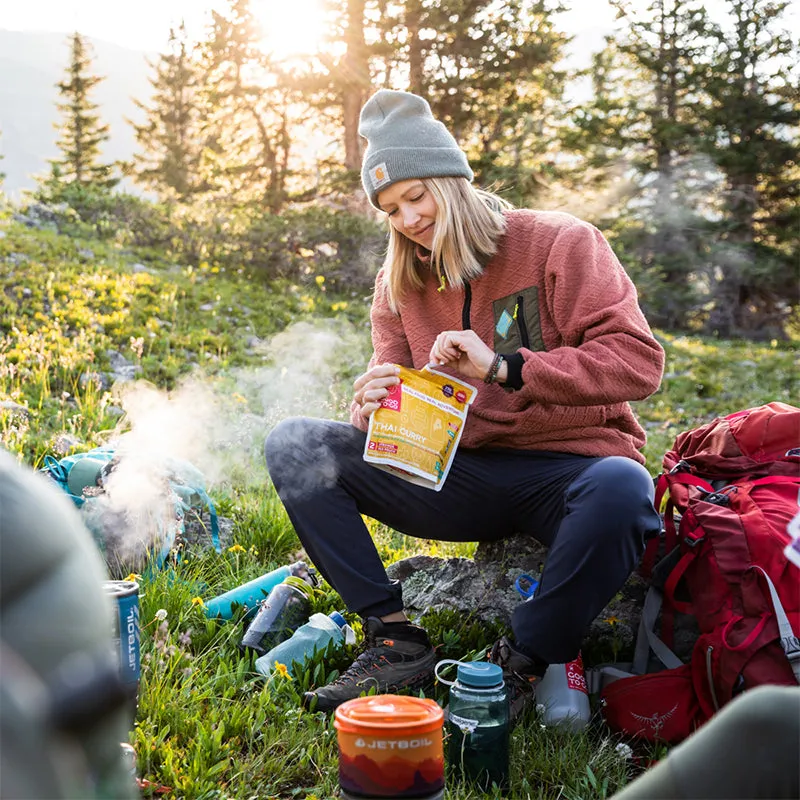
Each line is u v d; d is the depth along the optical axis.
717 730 1.12
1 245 11.79
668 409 10.31
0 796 0.61
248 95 27.45
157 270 13.45
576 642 2.38
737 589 2.35
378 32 25.62
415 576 3.31
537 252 2.84
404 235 2.96
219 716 2.37
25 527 0.72
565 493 2.47
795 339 26.50
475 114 26.03
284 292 13.84
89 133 50.59
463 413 2.66
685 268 26.34
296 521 2.71
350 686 2.54
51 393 6.67
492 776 2.18
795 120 28.08
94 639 0.73
